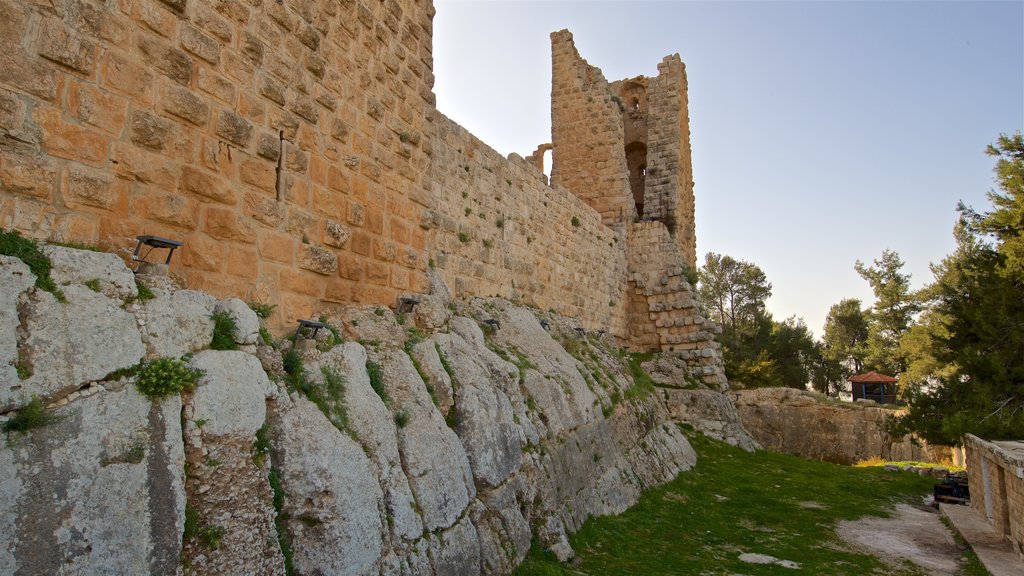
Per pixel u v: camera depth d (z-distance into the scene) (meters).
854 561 11.85
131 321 4.68
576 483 11.48
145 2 5.72
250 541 4.76
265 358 5.97
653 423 19.00
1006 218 24.27
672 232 28.59
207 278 6.29
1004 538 13.31
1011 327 22.36
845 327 64.19
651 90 30.12
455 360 9.18
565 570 8.91
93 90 5.27
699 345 26.97
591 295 24.16
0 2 4.67
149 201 5.72
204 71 6.31
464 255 16.00
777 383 46.34
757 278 64.25
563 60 29.56
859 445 34.28
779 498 17.14
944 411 21.70
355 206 8.52
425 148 10.26
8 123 4.68
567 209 22.61
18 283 4.16
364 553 5.64
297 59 7.59
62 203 5.02
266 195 7.04
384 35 9.37
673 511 14.24
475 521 7.69
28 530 3.64
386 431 6.72
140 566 4.06
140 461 4.29
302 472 5.50
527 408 11.03
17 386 3.87
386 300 9.12
